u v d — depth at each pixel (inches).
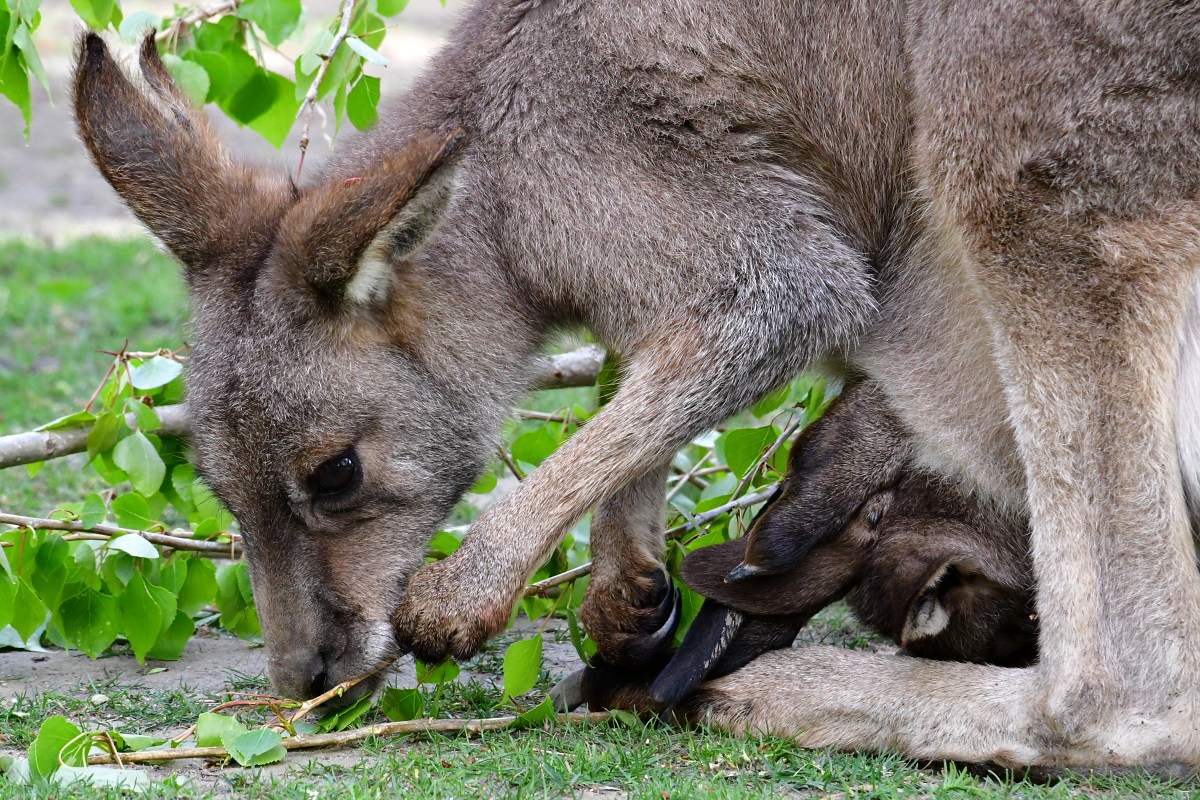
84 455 550.3
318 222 300.4
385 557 326.3
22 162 1120.2
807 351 331.6
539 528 312.8
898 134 334.6
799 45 331.0
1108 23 291.3
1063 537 290.5
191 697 338.6
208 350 315.6
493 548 310.5
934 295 332.2
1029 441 297.3
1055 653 287.1
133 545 349.4
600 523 342.0
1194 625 281.3
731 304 324.2
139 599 356.8
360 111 397.7
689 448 455.5
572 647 392.2
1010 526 323.9
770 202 329.1
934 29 312.7
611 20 330.3
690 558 324.5
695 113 327.0
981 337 322.3
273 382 310.8
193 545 374.6
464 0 380.2
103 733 279.0
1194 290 294.4
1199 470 295.6
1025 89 297.9
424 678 316.2
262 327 310.3
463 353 332.8
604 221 328.2
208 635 408.8
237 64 421.7
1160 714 278.7
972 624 323.6
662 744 298.8
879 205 341.7
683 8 328.2
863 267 337.1
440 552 378.0
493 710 329.7
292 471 314.7
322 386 313.3
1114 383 290.7
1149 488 285.6
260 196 325.4
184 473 401.7
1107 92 293.1
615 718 313.9
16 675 364.8
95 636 362.9
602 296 332.8
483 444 339.9
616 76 328.8
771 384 330.3
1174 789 273.9
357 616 321.4
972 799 268.4
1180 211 293.3
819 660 312.5
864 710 298.7
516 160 333.1
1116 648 283.0
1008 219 301.3
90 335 698.2
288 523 319.6
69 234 912.3
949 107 308.3
